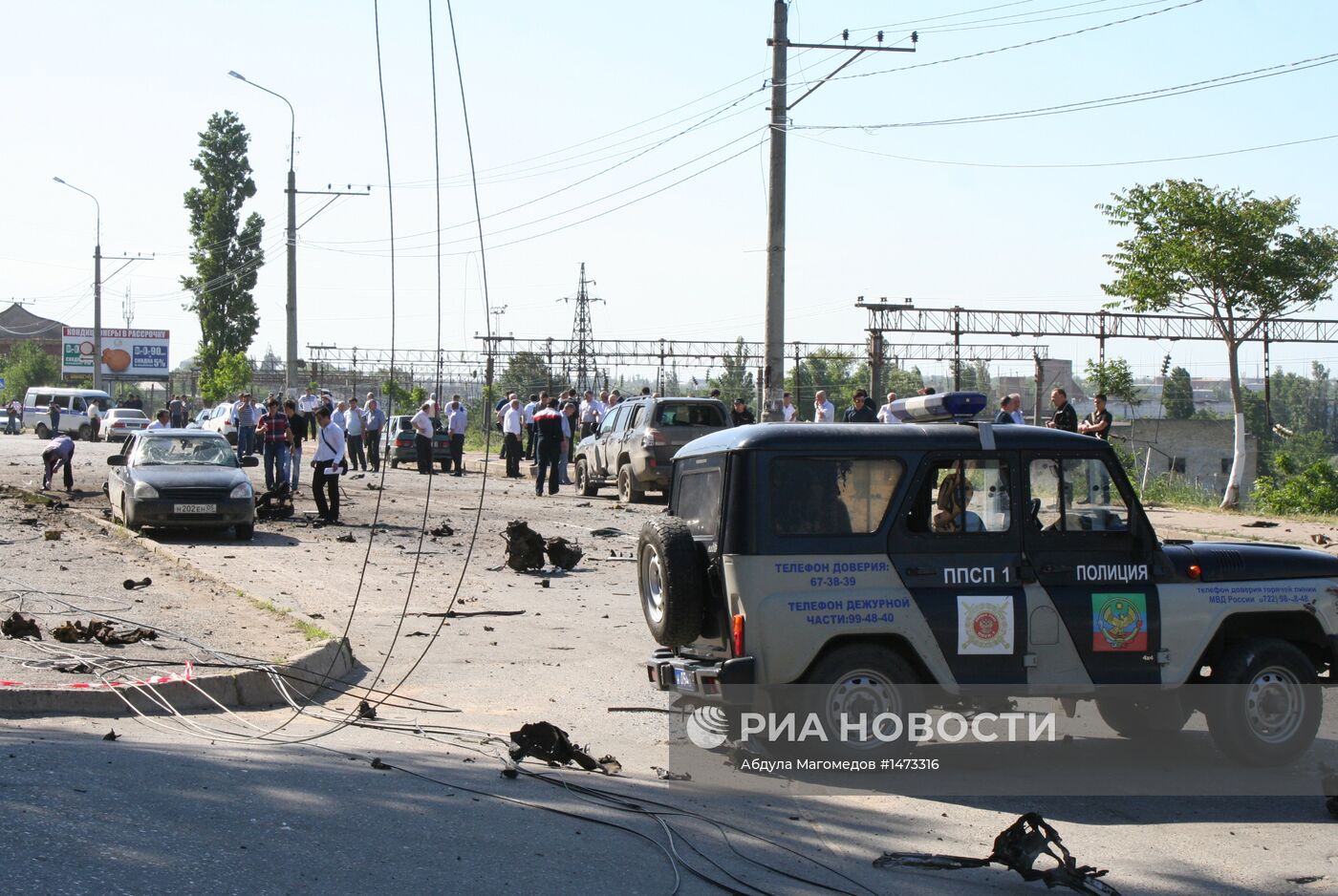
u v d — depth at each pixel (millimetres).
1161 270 26766
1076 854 6074
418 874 5277
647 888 5320
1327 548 18109
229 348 75562
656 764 7543
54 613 11523
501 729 8312
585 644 11352
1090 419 20812
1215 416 75250
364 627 11953
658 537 7496
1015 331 59094
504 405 34812
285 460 25203
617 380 69438
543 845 5801
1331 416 138625
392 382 9469
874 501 7305
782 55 22922
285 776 6711
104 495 25156
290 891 4957
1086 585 7434
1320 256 26281
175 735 7699
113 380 95062
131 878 4926
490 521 21688
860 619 7168
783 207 22906
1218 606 7574
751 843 6055
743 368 67625
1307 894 5586
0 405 99688
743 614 7148
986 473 7426
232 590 13445
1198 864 5945
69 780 6195
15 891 4656
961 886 5586
